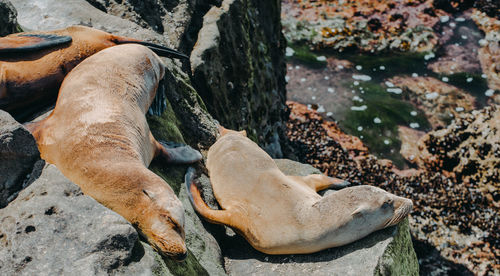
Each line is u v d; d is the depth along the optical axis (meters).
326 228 4.69
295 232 4.77
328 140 11.30
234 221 4.98
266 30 9.89
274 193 5.05
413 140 11.55
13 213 3.57
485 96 12.79
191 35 7.62
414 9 14.82
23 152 3.78
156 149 4.97
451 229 9.58
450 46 14.08
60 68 4.92
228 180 5.38
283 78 10.66
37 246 3.39
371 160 10.96
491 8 14.62
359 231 4.71
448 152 10.74
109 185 3.92
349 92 12.89
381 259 4.55
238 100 8.03
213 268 4.58
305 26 14.72
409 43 14.13
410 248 5.19
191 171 5.38
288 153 10.59
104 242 3.48
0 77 4.50
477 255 9.20
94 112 4.34
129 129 4.45
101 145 4.12
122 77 4.83
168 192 3.96
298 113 12.02
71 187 3.72
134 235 3.61
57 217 3.54
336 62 13.89
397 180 10.51
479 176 10.20
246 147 5.67
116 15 7.04
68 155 4.07
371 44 14.21
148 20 7.20
